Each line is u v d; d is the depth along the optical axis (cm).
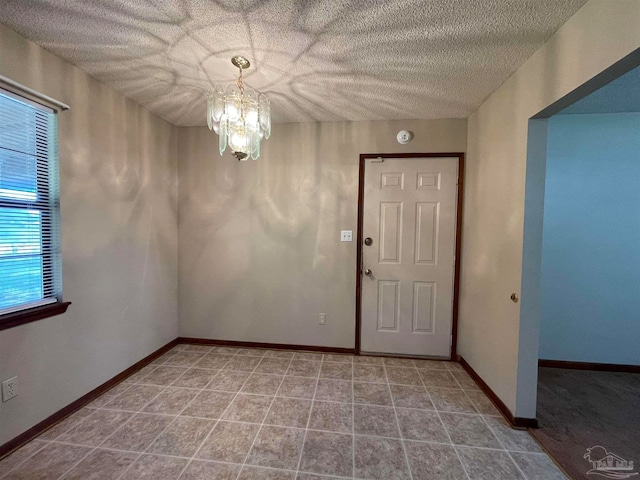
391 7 129
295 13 134
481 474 143
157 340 268
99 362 205
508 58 167
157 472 141
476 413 191
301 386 221
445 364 262
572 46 133
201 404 197
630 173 242
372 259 275
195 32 150
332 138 274
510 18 135
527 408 175
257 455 153
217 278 294
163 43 159
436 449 159
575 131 245
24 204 160
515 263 177
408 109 242
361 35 150
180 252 297
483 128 225
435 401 204
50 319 171
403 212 269
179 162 294
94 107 198
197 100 231
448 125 260
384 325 277
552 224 251
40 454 150
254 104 174
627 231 244
